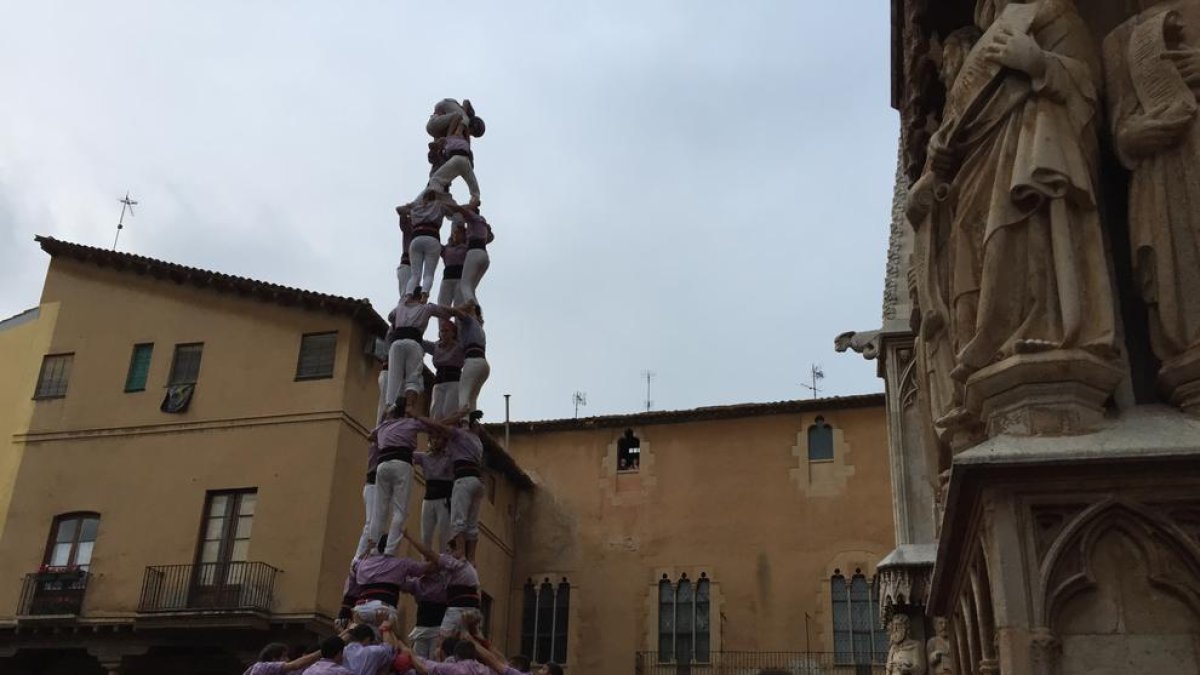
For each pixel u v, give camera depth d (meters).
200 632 25.52
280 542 26.31
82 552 27.98
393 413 7.48
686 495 38.03
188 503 27.59
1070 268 3.95
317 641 25.34
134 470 28.50
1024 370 3.90
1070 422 3.84
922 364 5.41
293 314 29.19
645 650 36.34
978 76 4.37
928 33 6.02
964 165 4.46
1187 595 3.53
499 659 6.98
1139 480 3.68
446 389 8.04
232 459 27.80
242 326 29.53
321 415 27.56
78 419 29.70
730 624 35.94
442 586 7.20
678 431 39.06
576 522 38.59
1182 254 3.98
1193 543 3.55
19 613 27.17
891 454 12.48
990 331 4.08
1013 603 3.61
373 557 7.02
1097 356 3.86
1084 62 4.32
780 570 36.22
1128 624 3.55
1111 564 3.64
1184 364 3.87
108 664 26.00
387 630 6.61
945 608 5.34
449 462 7.83
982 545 3.91
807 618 35.41
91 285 31.69
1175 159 4.07
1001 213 4.11
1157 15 4.23
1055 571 3.63
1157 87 4.11
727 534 37.16
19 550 28.31
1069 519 3.70
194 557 26.80
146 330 30.45
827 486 36.91
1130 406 3.97
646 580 37.25
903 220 12.86
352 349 28.39
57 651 27.20
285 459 27.31
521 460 39.97
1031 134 4.12
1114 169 4.39
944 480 5.05
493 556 36.62
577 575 37.88
